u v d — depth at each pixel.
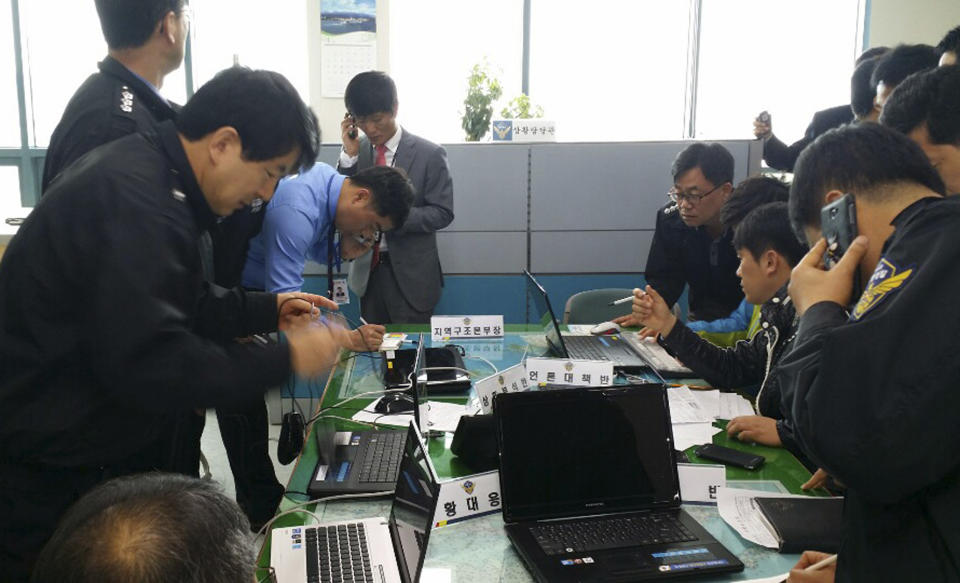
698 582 1.15
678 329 2.13
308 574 1.17
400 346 2.59
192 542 0.63
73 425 1.18
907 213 0.86
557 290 4.07
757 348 2.07
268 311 1.70
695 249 2.90
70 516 0.68
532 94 5.02
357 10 4.49
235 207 1.29
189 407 1.12
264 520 2.40
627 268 4.05
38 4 4.96
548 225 4.00
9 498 1.19
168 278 1.12
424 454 1.17
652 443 1.39
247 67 1.28
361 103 3.14
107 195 1.10
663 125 5.16
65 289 1.12
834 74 5.09
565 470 1.35
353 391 2.12
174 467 1.62
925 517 0.80
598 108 5.09
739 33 5.03
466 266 4.04
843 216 0.90
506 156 3.92
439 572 1.18
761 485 1.51
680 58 5.07
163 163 1.19
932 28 4.91
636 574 1.14
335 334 1.31
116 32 1.60
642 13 4.98
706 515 1.38
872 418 0.76
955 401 0.73
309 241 2.12
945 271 0.76
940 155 1.15
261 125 1.20
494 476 1.39
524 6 4.86
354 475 1.52
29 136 5.11
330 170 2.27
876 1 4.89
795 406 0.86
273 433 3.55
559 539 1.24
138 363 1.07
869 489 0.78
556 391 1.38
